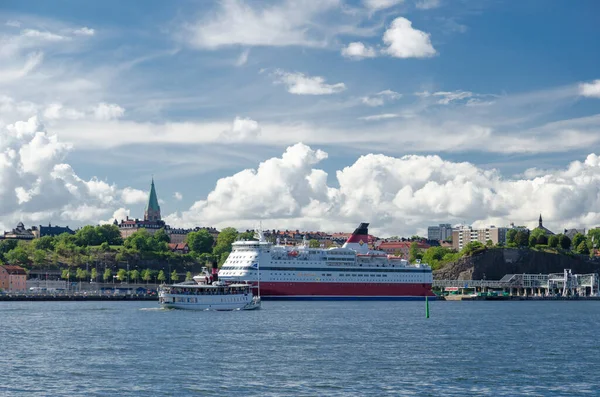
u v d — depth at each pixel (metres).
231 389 93.44
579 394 92.12
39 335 151.50
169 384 96.12
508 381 99.75
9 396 89.06
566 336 159.12
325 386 95.56
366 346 135.38
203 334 153.62
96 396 89.12
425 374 104.44
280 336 151.12
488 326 185.38
